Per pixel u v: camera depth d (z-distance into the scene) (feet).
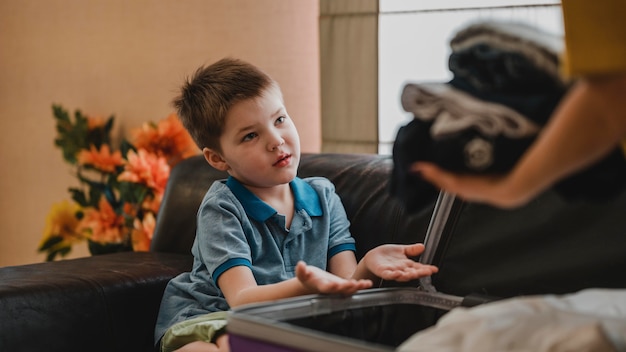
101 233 8.98
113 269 5.72
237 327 3.07
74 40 11.08
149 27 10.14
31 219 11.91
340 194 5.76
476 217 4.26
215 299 5.13
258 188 5.31
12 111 11.99
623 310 2.69
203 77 5.51
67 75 11.21
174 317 5.26
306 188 5.49
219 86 5.30
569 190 2.62
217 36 9.40
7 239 12.26
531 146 2.43
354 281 3.71
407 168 2.64
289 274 5.16
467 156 2.47
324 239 5.35
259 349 3.00
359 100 7.90
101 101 10.79
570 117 2.24
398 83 7.73
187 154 8.80
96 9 10.75
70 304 5.15
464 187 2.52
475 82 2.54
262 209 5.17
